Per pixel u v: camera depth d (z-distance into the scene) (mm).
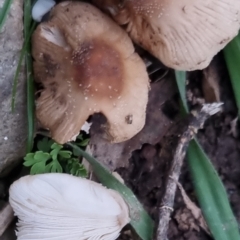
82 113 147
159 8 146
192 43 150
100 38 150
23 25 150
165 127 183
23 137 164
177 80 176
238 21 151
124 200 161
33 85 157
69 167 170
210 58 156
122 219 159
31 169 161
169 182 173
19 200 154
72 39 149
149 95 181
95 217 157
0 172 167
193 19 146
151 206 184
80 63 147
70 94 148
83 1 158
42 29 151
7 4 141
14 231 171
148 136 182
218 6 146
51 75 151
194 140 177
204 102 185
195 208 182
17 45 150
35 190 150
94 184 153
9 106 156
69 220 157
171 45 150
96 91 147
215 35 150
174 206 183
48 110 151
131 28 155
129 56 155
